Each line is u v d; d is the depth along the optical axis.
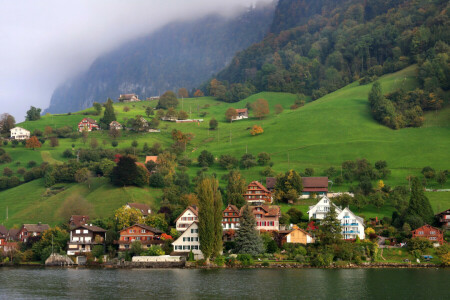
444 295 126.56
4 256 194.62
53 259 186.62
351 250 171.12
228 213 198.25
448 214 196.00
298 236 182.38
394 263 165.25
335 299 123.81
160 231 196.00
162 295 129.12
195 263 171.88
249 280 145.25
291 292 130.38
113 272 165.25
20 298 127.12
